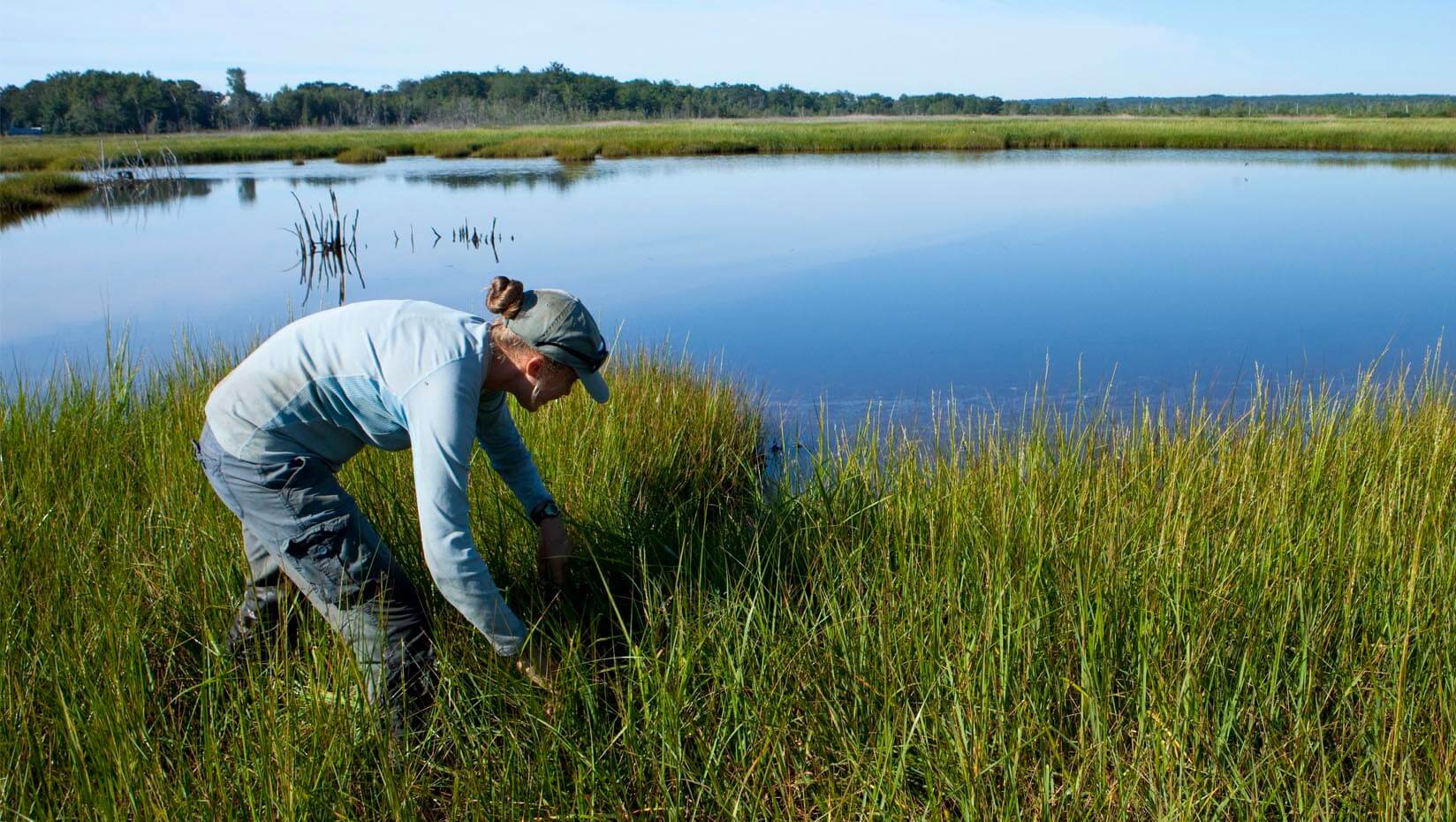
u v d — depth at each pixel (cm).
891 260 1281
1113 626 258
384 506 304
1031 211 1789
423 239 1598
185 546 296
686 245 1448
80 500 333
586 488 379
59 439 387
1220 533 307
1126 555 291
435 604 282
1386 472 359
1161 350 809
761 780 229
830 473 396
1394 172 2655
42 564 280
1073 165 3086
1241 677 234
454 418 211
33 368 763
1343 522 295
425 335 217
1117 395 683
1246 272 1152
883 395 689
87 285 1214
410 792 219
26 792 205
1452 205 1811
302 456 227
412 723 242
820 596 292
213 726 222
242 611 264
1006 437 434
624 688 266
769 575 311
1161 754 215
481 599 221
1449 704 230
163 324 976
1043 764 225
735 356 803
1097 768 219
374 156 3838
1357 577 273
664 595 302
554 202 2127
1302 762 217
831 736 242
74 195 2503
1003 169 2964
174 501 321
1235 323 904
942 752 223
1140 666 242
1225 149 4019
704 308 1007
